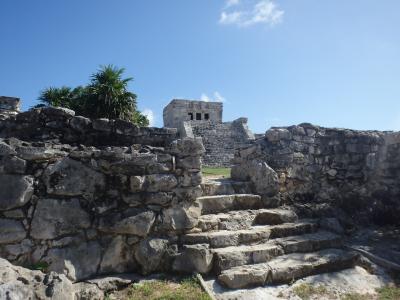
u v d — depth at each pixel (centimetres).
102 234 427
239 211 554
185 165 482
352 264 494
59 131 488
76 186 422
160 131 547
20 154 404
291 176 658
